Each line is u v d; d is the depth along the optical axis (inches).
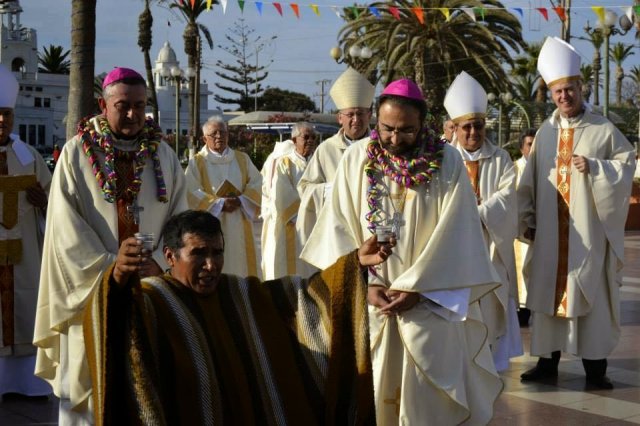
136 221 184.7
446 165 188.5
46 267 198.1
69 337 193.6
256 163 1214.3
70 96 428.5
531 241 285.3
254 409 131.0
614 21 490.3
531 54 1785.2
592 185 270.2
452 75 1213.7
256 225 705.6
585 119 277.7
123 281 122.4
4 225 262.2
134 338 121.6
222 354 131.5
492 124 1412.4
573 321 275.0
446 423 187.8
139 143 201.2
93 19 426.9
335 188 197.8
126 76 196.1
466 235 185.8
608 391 272.2
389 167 189.2
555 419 241.8
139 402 120.3
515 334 295.9
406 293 183.2
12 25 2284.7
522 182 286.4
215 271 133.6
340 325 137.3
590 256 271.7
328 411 134.4
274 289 140.9
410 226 187.6
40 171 272.2
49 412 253.8
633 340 346.6
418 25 1152.8
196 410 126.9
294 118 1643.7
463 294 184.9
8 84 261.6
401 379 189.8
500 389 203.2
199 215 136.2
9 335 263.3
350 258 140.6
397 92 184.4
